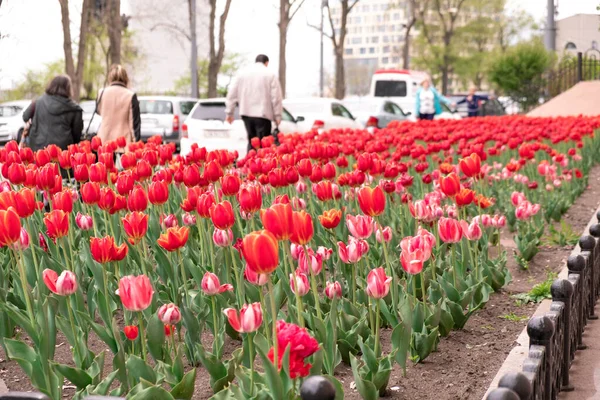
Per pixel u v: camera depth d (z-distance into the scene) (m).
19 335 6.38
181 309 5.59
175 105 30.12
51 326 4.94
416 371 5.65
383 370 4.95
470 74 90.38
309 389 2.96
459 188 6.47
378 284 4.68
